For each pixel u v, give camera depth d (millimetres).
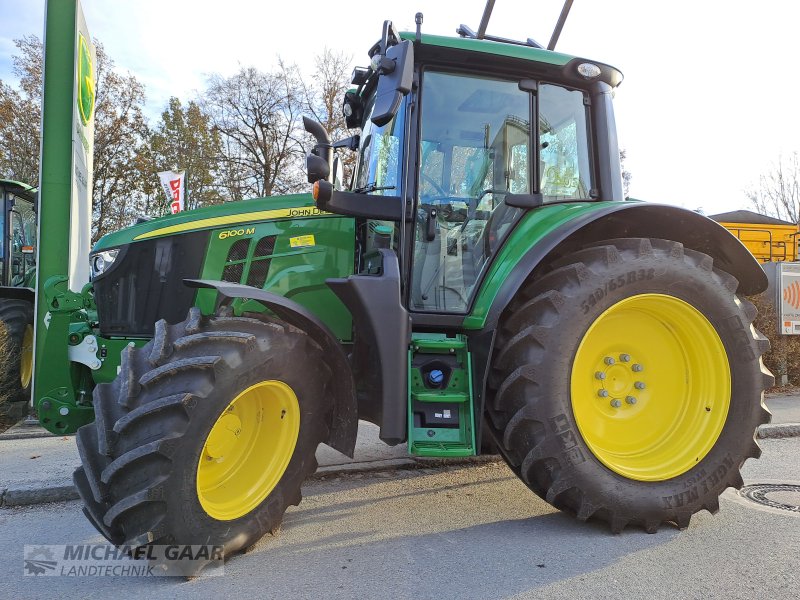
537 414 2906
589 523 3225
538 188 3596
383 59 2861
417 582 2527
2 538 3168
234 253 3754
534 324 3006
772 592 2432
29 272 9055
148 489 2354
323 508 3541
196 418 2457
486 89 3553
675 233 3533
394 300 2984
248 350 2631
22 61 21312
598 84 3764
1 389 6109
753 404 3270
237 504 2740
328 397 3002
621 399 3354
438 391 3092
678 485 3102
